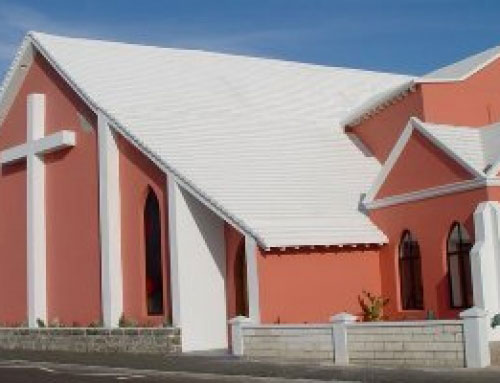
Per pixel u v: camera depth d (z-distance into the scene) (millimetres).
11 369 22312
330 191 27141
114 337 26109
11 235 32781
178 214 24656
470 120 29578
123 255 27234
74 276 29438
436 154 23781
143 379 18672
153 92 30328
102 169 27547
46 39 31797
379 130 31000
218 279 25234
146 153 26016
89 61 31234
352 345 19219
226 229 25531
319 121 32469
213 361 21234
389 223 25375
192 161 26125
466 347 17406
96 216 28625
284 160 28391
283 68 36625
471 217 22484
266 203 25031
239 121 30172
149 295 26328
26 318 31250
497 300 21172
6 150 32781
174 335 24297
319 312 23859
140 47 33906
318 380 16750
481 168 22500
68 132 29703
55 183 30797
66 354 26078
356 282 24875
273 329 20891
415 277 24781
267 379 17391
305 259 23859
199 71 33625
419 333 18141
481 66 30031
